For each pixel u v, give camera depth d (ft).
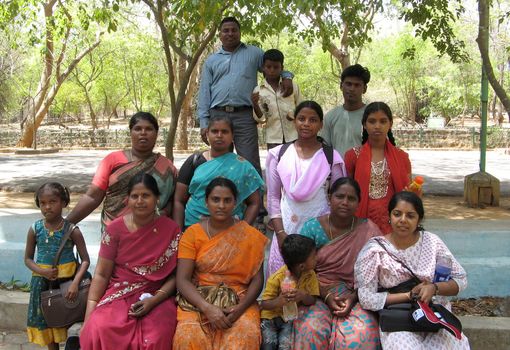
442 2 29.71
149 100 115.96
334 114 16.38
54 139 92.07
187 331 11.12
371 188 13.39
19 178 40.11
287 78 18.25
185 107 76.48
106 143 92.07
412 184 12.75
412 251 11.52
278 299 11.66
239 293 11.90
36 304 13.56
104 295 12.05
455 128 88.79
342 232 12.39
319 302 11.85
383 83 123.44
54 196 13.47
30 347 14.67
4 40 78.64
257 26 27.12
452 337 10.94
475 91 101.50
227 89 18.39
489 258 17.69
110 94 124.67
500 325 13.82
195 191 13.46
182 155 71.67
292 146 13.56
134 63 95.71
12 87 100.22
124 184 13.65
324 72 101.30
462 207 28.35
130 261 12.05
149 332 11.15
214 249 11.87
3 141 91.15
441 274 11.27
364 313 11.47
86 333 11.28
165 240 12.17
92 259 17.69
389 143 13.56
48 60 75.46
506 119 132.57
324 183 13.24
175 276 12.25
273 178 13.74
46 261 13.53
